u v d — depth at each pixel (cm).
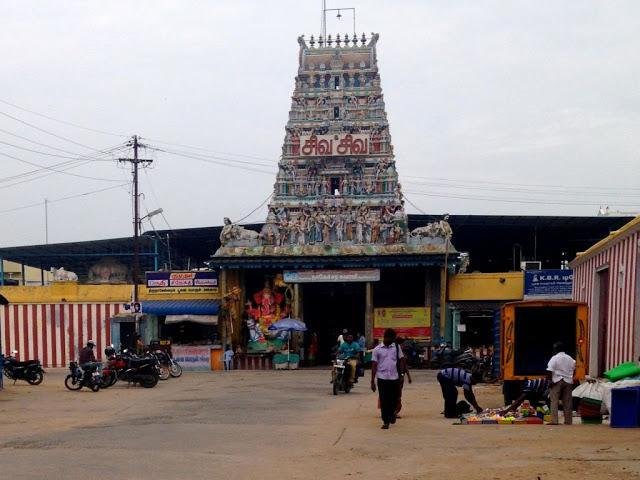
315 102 5131
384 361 1455
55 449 1234
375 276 4138
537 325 1856
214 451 1195
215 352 4012
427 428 1444
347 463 1079
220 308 4256
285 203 5003
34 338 4350
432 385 2739
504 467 1011
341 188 5006
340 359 2381
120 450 1210
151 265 5653
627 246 1973
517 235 5181
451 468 1019
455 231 5050
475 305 4097
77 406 2055
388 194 4938
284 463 1084
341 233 4222
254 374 3556
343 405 1988
